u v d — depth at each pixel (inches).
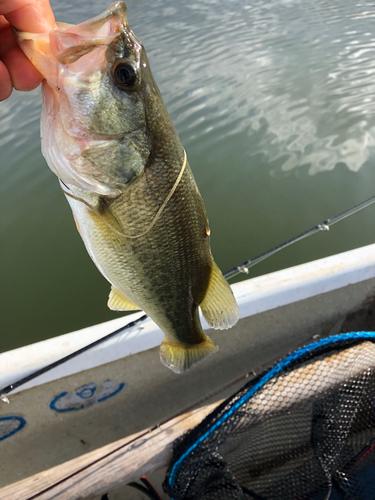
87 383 16.1
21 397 15.3
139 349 16.2
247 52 75.5
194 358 12.9
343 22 90.0
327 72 67.1
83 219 10.2
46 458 17.0
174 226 10.3
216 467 12.0
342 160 46.0
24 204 41.4
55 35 8.5
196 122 55.5
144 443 13.1
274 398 12.7
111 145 9.4
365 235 36.2
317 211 39.4
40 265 34.1
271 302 17.4
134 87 9.3
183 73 67.6
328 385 12.9
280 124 54.3
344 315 19.1
